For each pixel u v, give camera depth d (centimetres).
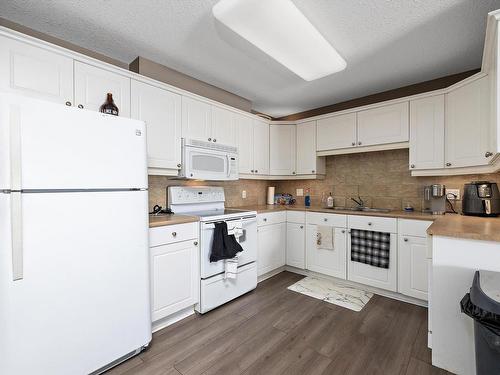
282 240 326
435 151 245
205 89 276
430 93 248
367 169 322
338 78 264
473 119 211
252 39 164
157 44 205
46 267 128
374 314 220
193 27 183
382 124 281
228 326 202
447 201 260
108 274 151
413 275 234
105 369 153
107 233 151
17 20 174
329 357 164
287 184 401
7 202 117
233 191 344
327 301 245
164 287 195
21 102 120
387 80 270
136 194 165
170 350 172
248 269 263
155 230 189
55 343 131
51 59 163
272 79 269
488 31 144
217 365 157
